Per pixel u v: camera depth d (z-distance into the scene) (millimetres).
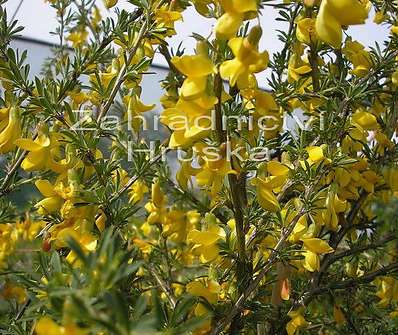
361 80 313
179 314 164
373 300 395
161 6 278
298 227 241
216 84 193
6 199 360
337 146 289
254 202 252
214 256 225
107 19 313
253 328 295
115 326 108
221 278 241
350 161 248
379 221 383
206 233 227
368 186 312
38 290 165
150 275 356
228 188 239
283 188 253
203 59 183
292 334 285
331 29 180
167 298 325
